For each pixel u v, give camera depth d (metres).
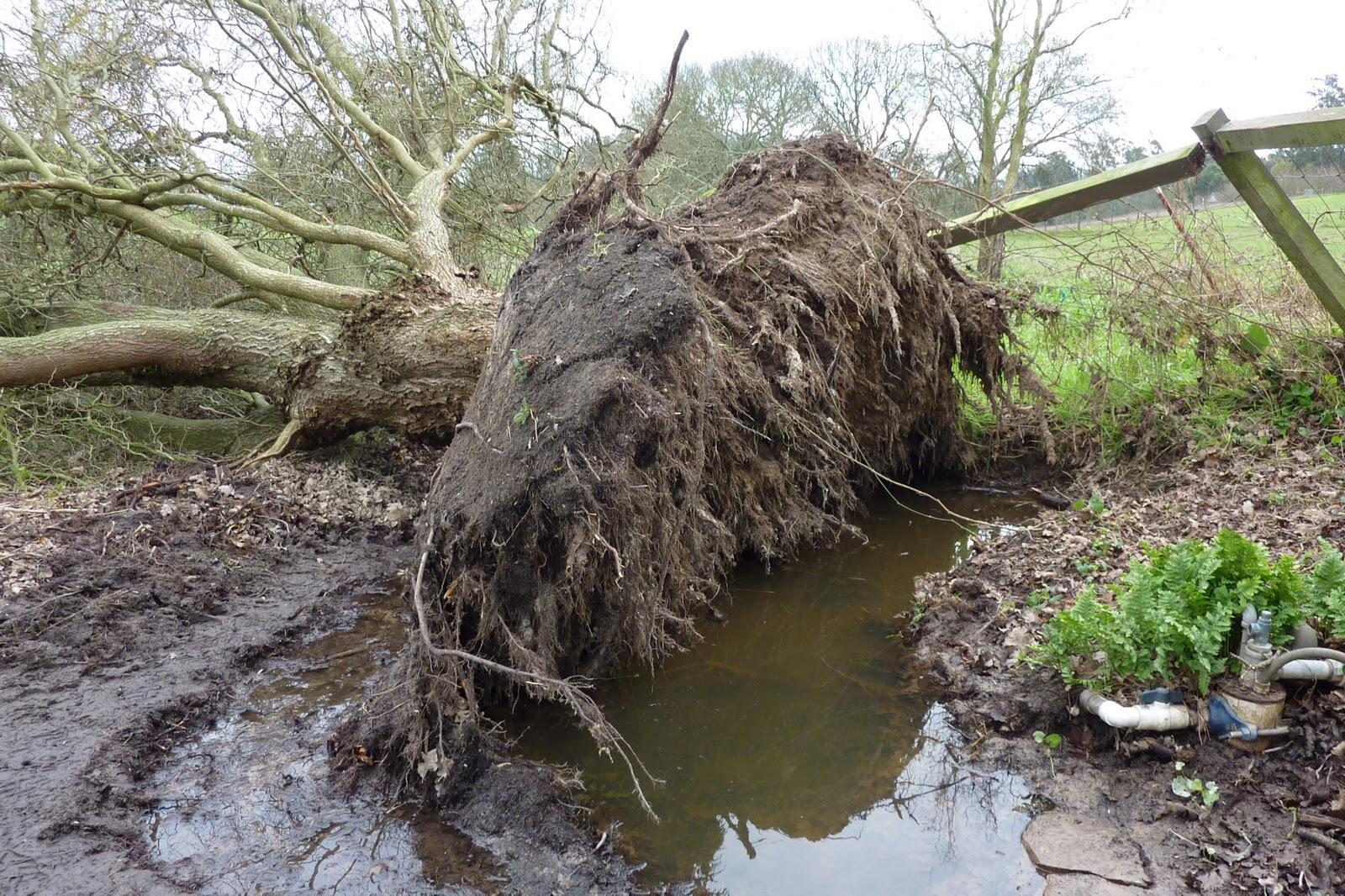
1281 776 2.73
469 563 3.34
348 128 7.18
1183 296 5.82
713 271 4.68
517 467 3.27
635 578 3.40
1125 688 3.14
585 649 3.72
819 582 4.82
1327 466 4.62
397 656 3.95
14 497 5.33
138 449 6.47
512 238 9.20
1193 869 2.54
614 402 3.26
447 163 8.02
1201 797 2.76
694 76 12.89
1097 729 3.13
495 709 3.54
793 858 2.80
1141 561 3.96
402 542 5.30
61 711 3.43
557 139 8.67
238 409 7.79
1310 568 3.47
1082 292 6.45
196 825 2.91
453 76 8.62
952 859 2.76
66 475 5.79
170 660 3.87
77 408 6.33
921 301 5.59
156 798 3.03
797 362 4.55
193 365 6.39
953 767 3.18
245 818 2.96
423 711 3.19
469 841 2.86
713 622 4.39
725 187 5.80
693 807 3.06
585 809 3.02
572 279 3.94
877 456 5.80
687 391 3.61
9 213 7.46
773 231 5.13
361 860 2.77
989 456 6.40
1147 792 2.85
